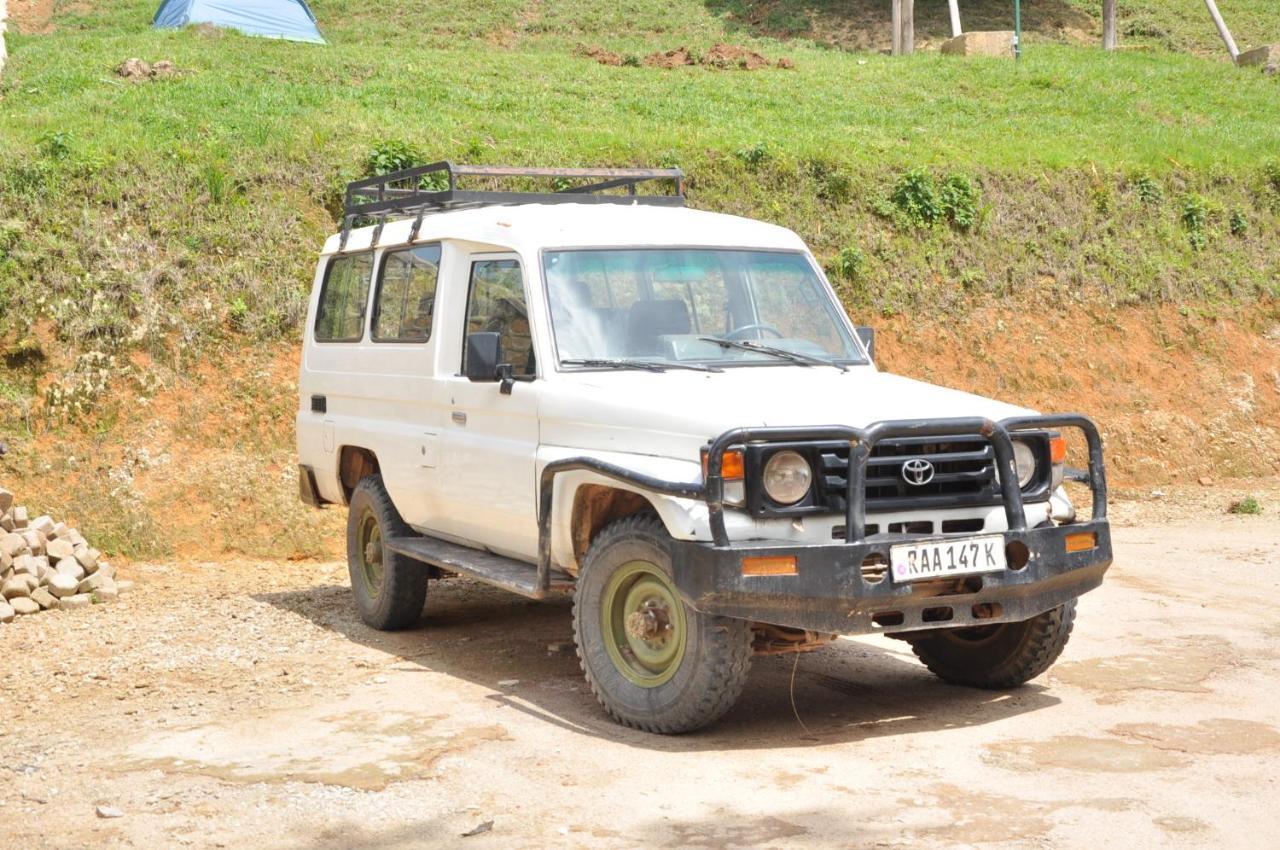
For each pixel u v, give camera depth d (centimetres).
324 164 1564
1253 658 719
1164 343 1752
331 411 895
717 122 2098
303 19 3009
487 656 762
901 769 524
